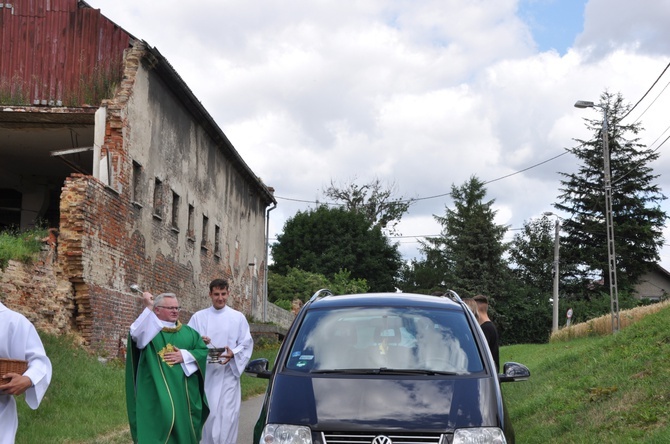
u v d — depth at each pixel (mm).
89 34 24797
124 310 21000
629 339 14922
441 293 10852
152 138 23906
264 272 43906
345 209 79875
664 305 31562
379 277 74938
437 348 6906
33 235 17484
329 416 6008
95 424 11422
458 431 5875
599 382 11266
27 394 4715
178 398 8109
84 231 18422
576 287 69750
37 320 16703
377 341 6992
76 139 24266
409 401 6117
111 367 17484
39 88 24594
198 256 29609
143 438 7949
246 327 9312
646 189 71062
